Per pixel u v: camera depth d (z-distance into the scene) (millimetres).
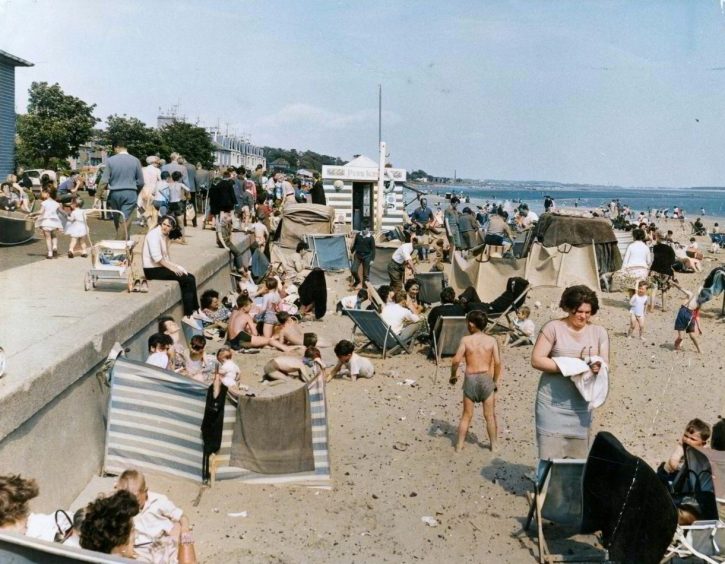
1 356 5645
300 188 37781
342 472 7633
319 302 14977
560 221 20062
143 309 9125
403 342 12422
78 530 4586
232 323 12266
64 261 12547
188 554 5203
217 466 7227
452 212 23531
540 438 6527
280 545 6062
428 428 9016
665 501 5035
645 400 10180
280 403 7258
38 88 32031
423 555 5988
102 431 7441
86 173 27938
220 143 94062
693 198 196875
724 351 13070
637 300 14055
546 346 6477
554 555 5938
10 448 5422
